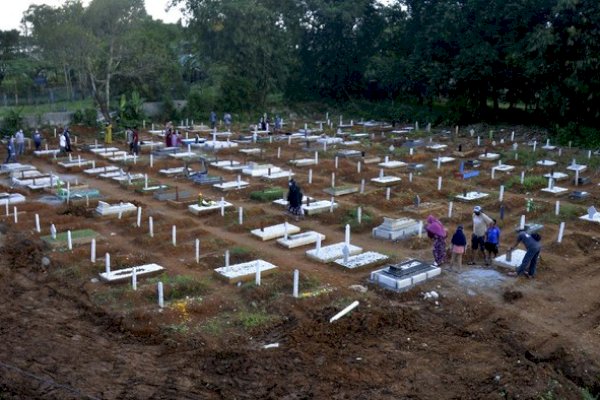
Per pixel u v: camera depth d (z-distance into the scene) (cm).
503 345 1317
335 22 5656
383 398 1109
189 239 1956
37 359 1204
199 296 1512
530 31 4259
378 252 1859
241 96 5444
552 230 2078
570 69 3931
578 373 1260
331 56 5847
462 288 1591
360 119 5419
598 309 1510
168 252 1831
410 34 5434
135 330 1334
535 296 1555
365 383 1159
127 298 1478
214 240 1931
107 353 1245
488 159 3338
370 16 5750
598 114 3956
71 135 4100
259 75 5453
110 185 2773
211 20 5247
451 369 1221
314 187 2691
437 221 1736
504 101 4903
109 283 1570
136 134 3494
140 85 5178
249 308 1462
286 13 5675
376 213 2295
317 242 1819
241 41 5272
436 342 1329
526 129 4322
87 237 1905
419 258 1817
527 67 4041
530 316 1455
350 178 2881
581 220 2194
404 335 1356
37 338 1294
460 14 4497
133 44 4619
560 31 3950
